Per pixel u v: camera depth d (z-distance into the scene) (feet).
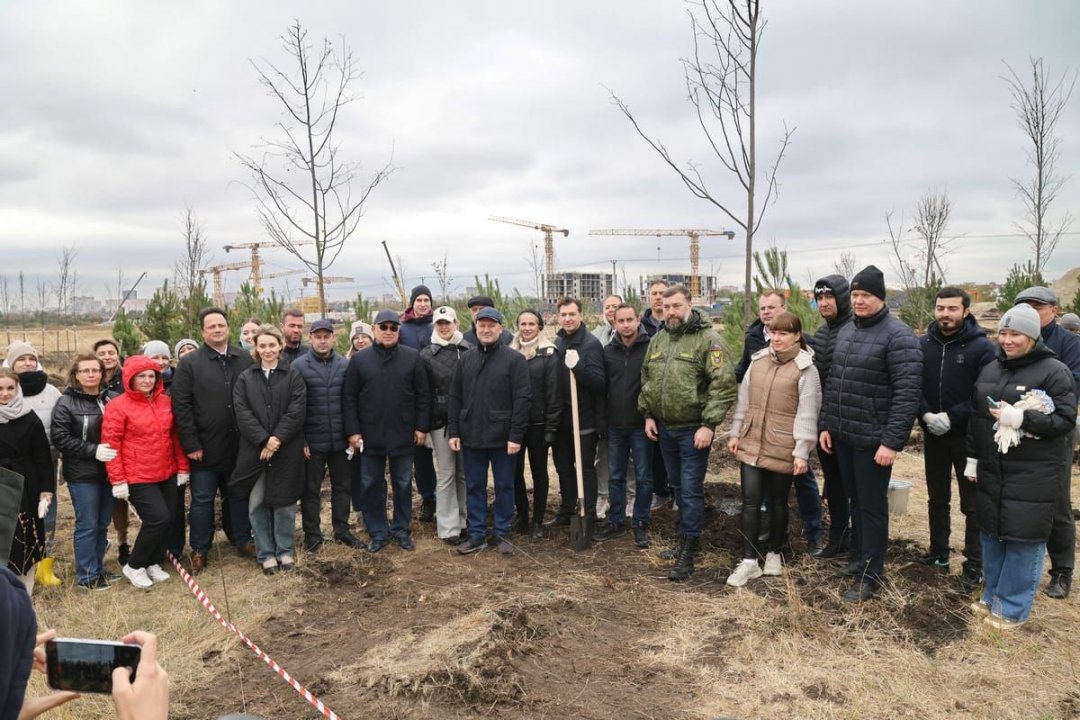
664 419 17.87
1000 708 11.36
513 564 18.45
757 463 16.63
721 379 17.13
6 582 3.82
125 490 16.97
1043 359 13.50
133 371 17.15
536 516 20.52
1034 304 17.33
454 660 12.73
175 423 17.99
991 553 14.35
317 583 17.39
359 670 12.92
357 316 39.88
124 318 43.09
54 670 4.42
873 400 15.05
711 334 17.67
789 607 14.80
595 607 15.57
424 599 16.19
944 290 16.20
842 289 17.38
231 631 14.73
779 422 16.43
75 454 17.21
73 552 20.35
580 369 19.77
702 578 17.12
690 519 17.46
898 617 14.37
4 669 3.67
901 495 21.07
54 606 16.34
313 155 25.34
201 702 12.13
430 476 22.57
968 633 13.74
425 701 11.79
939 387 16.37
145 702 4.27
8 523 4.50
